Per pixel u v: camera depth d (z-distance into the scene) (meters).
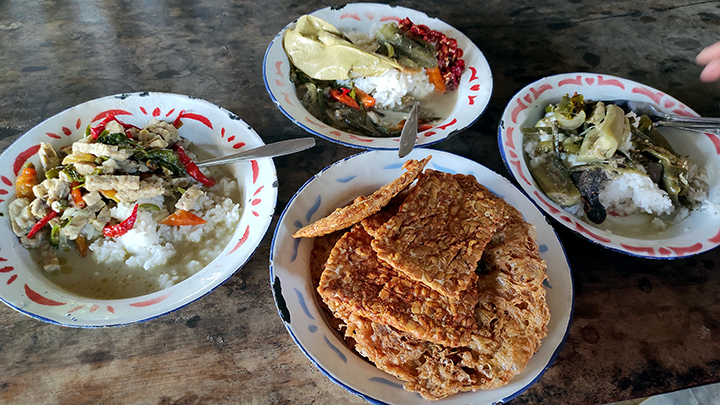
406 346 0.32
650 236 0.43
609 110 0.45
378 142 0.43
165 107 0.44
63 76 0.51
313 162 0.46
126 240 0.38
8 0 0.59
